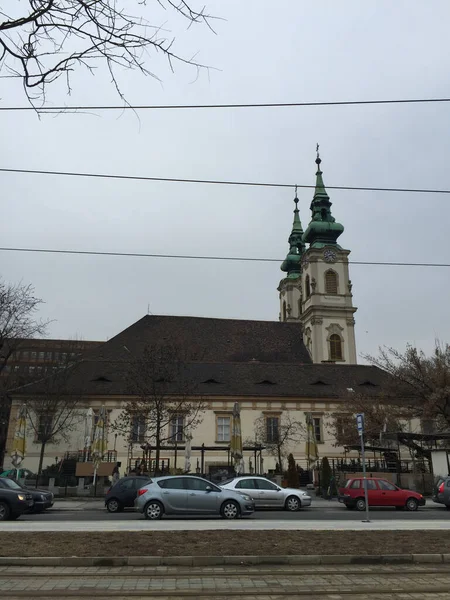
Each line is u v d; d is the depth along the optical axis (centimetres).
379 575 1010
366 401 4666
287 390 5053
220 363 5409
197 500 1966
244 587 915
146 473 3794
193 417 4450
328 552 1154
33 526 1659
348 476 3603
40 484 3666
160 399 3903
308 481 4281
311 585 932
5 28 599
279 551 1157
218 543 1235
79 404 4644
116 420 4322
